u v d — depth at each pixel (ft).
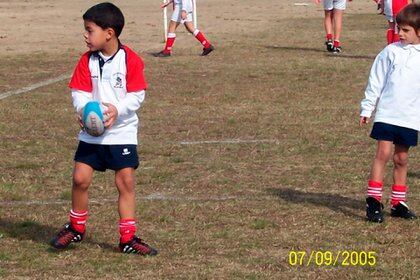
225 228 33.35
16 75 73.61
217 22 122.93
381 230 33.22
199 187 39.47
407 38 33.96
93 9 29.35
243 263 29.50
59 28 113.39
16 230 33.17
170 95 63.62
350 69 75.97
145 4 156.87
